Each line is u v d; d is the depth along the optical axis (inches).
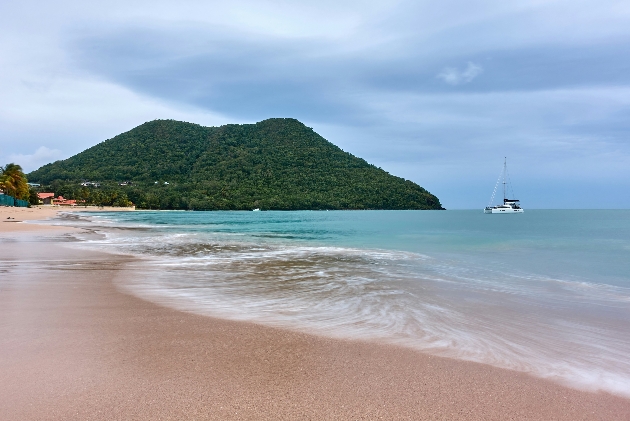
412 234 1311.5
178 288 387.9
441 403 161.2
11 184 3946.9
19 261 555.5
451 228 1684.3
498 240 1071.6
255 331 252.5
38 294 345.4
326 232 1402.6
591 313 319.6
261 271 507.5
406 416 149.6
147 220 2498.8
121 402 153.3
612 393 176.6
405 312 311.1
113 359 196.7
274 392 166.1
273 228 1668.3
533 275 510.3
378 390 171.2
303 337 242.8
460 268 560.4
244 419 143.5
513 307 334.6
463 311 318.0
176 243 887.7
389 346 230.7
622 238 1138.7
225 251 741.3
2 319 264.8
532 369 201.8
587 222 2432.3
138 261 577.3
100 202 5477.4
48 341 221.1
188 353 208.4
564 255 732.7
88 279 424.2
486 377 189.5
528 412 156.6
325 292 383.2
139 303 320.2
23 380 170.4
